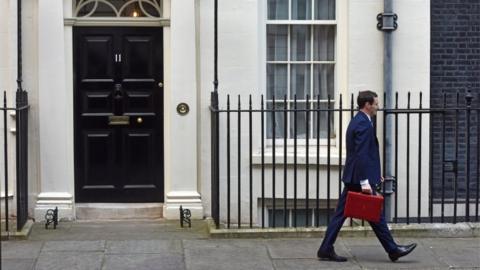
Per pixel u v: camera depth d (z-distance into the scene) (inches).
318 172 326.6
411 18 349.7
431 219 337.1
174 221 351.3
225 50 347.6
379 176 285.4
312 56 363.6
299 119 364.8
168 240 317.4
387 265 286.4
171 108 348.8
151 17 354.6
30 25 343.0
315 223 353.1
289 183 353.4
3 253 295.7
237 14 346.6
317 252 295.7
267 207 356.5
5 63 340.2
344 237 323.6
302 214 358.6
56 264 283.6
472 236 326.6
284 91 363.9
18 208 316.5
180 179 351.6
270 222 357.4
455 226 327.3
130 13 356.2
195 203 352.2
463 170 364.2
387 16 345.4
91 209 357.1
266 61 361.1
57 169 346.6
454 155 362.6
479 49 361.1
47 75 342.3
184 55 346.3
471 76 361.4
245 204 352.2
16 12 338.3
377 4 348.5
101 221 354.0
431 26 358.9
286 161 332.5
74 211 352.8
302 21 361.4
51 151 345.4
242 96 349.1
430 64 358.6
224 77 347.9
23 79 342.6
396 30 349.4
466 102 339.0
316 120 361.7
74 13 352.8
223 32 346.9
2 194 342.3
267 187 353.4
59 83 343.6
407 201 332.5
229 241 315.9
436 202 362.0
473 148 363.3
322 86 364.5
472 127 364.8
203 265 284.8
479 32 360.8
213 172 340.2
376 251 304.8
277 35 363.3
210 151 350.9
